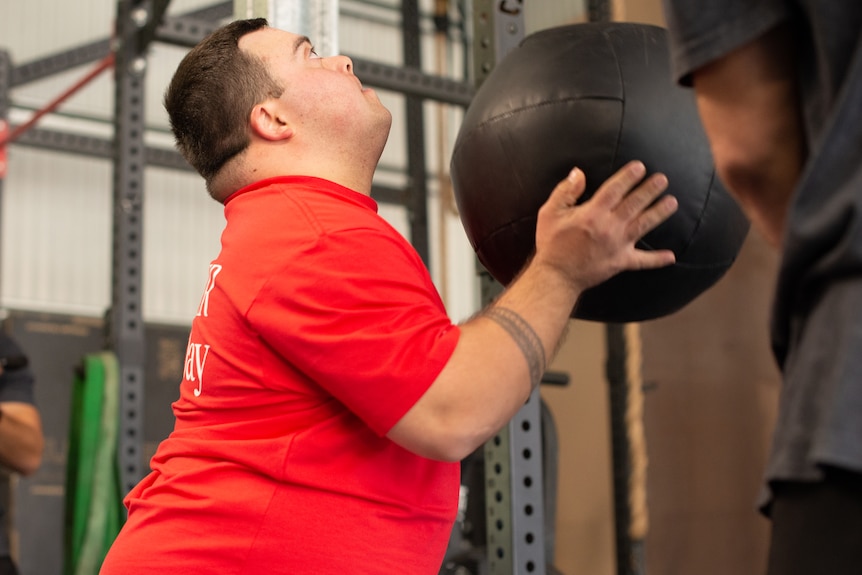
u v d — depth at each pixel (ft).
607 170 3.68
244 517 3.56
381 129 4.35
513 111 3.87
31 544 16.98
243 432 3.72
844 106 2.32
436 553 3.88
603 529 13.00
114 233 9.92
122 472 8.98
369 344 3.40
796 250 2.37
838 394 2.19
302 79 4.25
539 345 3.53
